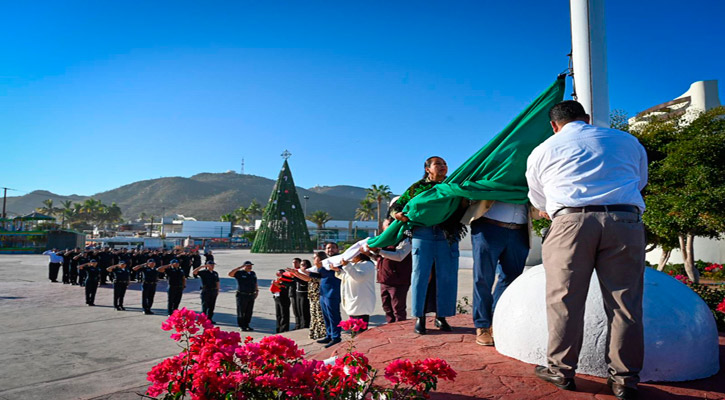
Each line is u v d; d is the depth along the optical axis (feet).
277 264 102.22
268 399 6.30
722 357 9.04
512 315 8.81
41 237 162.71
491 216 9.97
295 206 193.16
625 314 6.56
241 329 30.86
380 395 6.63
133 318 35.40
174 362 6.71
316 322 24.53
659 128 44.91
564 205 6.82
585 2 17.90
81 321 33.91
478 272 10.06
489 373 7.83
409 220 11.08
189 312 7.05
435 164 11.35
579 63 17.93
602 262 6.70
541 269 9.32
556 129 7.95
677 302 8.07
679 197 35.60
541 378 7.41
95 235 317.22
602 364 7.59
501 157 9.99
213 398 6.06
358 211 304.91
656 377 7.49
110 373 19.49
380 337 11.00
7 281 64.23
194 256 82.79
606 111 17.56
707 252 70.69
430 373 6.27
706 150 37.42
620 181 6.67
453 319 13.57
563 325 6.89
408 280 20.33
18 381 18.40
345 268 21.95
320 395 6.24
